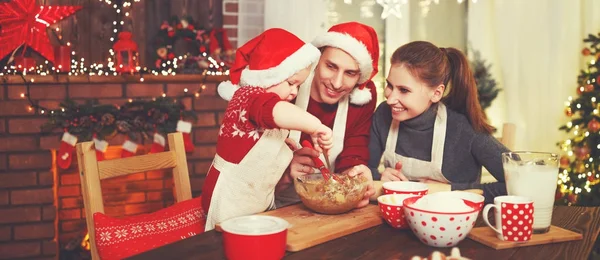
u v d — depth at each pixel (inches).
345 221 54.8
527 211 48.4
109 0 128.3
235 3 131.0
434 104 69.9
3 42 120.1
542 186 50.7
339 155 74.3
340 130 73.2
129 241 63.6
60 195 131.9
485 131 69.1
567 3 133.8
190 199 71.1
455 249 46.6
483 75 136.6
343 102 73.3
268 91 62.2
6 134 119.1
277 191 69.7
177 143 74.7
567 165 127.9
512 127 84.4
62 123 118.7
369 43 68.0
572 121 127.1
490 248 48.9
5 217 120.7
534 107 136.9
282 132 59.4
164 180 137.5
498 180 67.9
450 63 69.4
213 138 128.6
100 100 121.7
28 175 120.6
